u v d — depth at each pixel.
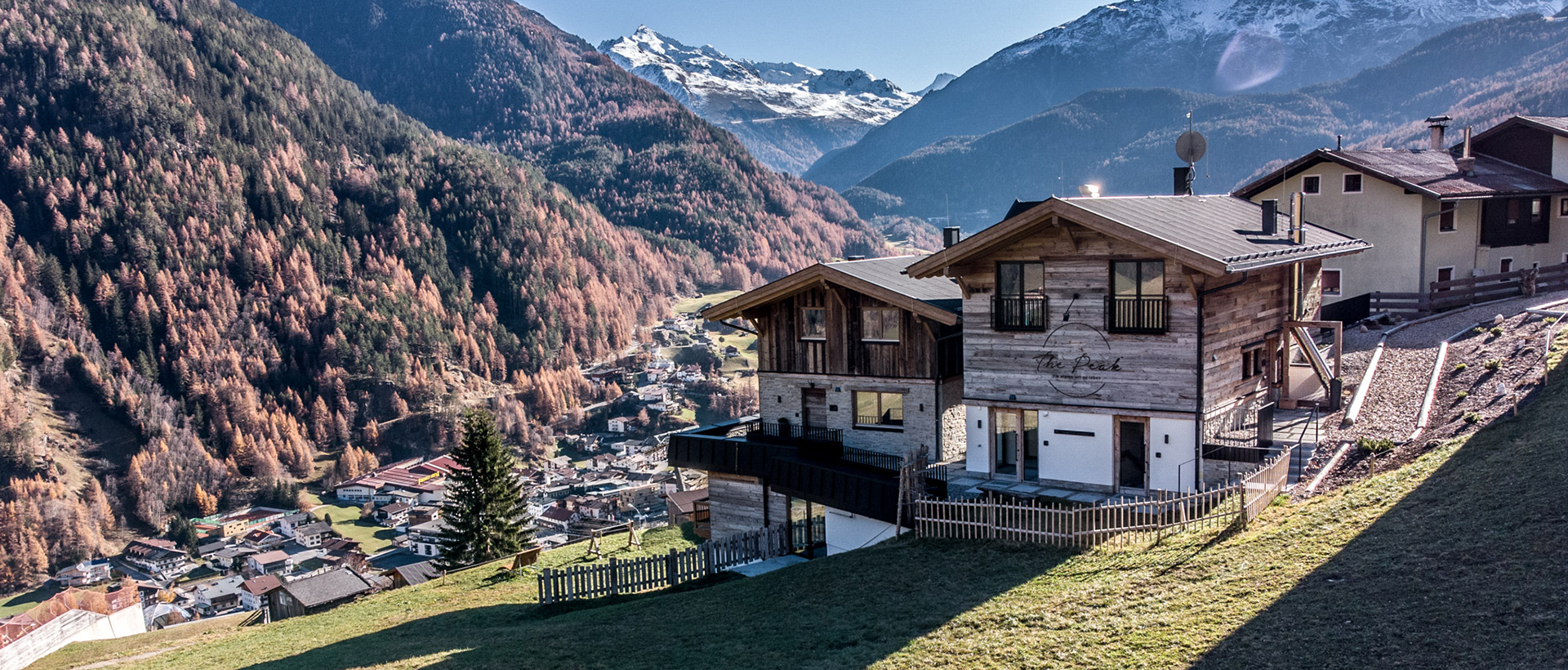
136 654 34.19
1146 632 15.31
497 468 57.94
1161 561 18.59
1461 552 15.02
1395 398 27.77
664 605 24.25
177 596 138.62
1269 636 14.12
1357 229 41.94
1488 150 47.84
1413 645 12.73
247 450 198.75
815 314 31.91
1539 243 44.75
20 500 167.25
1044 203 24.36
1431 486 18.83
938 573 20.95
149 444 195.62
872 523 26.70
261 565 143.00
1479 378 26.50
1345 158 41.72
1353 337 38.03
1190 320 23.50
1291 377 29.00
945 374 29.62
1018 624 16.80
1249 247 24.84
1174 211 27.66
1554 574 13.34
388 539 157.75
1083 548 20.56
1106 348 24.80
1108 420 25.06
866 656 16.80
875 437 30.81
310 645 29.31
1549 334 26.39
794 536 31.14
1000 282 26.48
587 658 20.20
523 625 26.17
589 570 28.70
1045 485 26.23
